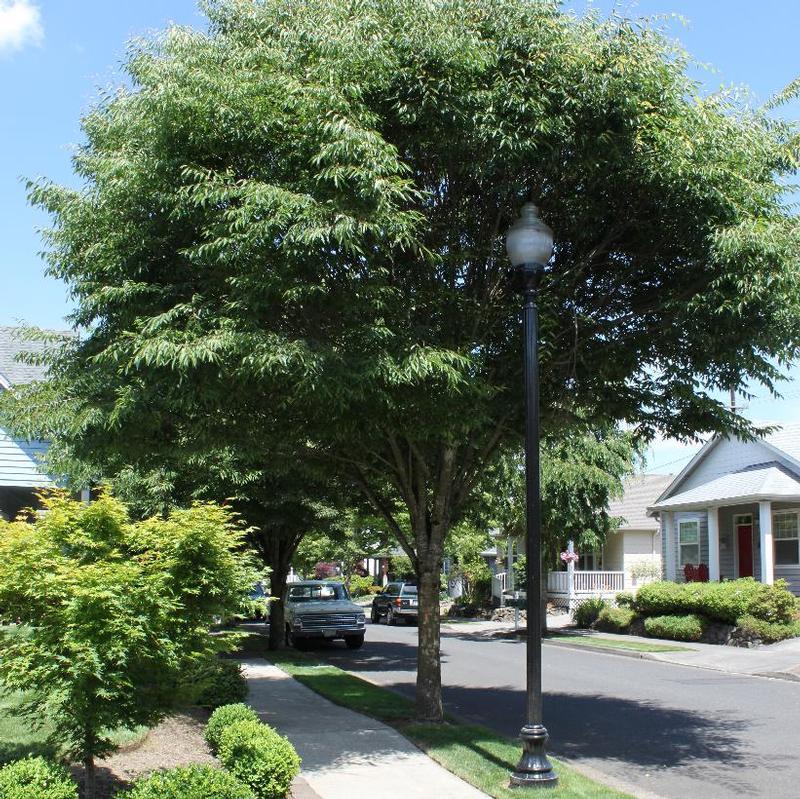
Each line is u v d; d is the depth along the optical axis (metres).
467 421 8.28
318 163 7.47
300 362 7.00
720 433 10.23
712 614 22.78
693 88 8.65
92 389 8.64
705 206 8.35
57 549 6.00
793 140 9.28
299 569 54.09
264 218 7.29
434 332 8.37
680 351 9.53
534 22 8.23
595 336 9.53
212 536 6.48
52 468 14.51
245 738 6.89
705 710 12.41
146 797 5.45
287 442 9.60
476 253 9.13
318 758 8.48
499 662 19.80
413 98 8.18
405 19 8.05
